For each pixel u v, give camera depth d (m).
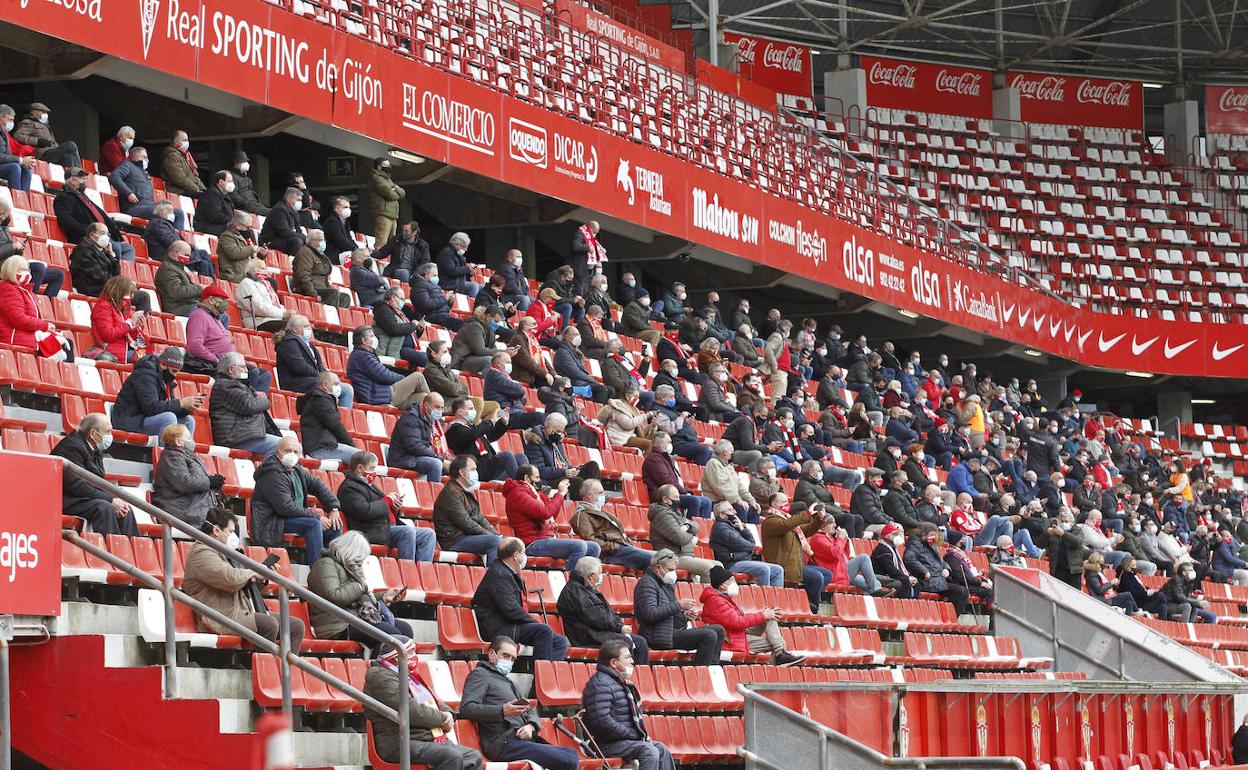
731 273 29.56
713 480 17.64
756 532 17.92
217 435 12.81
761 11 38.84
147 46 17.41
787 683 11.76
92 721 9.19
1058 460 28.55
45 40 17.97
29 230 15.68
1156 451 35.72
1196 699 16.80
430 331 18.88
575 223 26.77
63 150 17.05
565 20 30.11
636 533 17.02
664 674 12.98
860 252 30.81
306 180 23.06
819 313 32.09
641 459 18.91
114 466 11.78
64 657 9.26
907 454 23.00
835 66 42.84
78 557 9.91
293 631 10.20
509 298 20.58
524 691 11.94
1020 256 39.88
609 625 12.77
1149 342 37.91
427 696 10.40
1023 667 18.77
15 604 9.00
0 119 16.06
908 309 31.81
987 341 35.19
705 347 22.97
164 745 9.05
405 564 12.41
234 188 17.88
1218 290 41.12
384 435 15.34
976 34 43.09
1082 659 18.95
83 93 20.41
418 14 22.64
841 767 11.34
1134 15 43.31
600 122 25.55
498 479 15.36
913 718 12.55
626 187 25.23
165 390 12.40
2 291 12.56
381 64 20.67
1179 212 42.19
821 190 31.67
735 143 30.55
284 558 11.43
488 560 13.44
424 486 14.29
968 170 40.72
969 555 21.31
